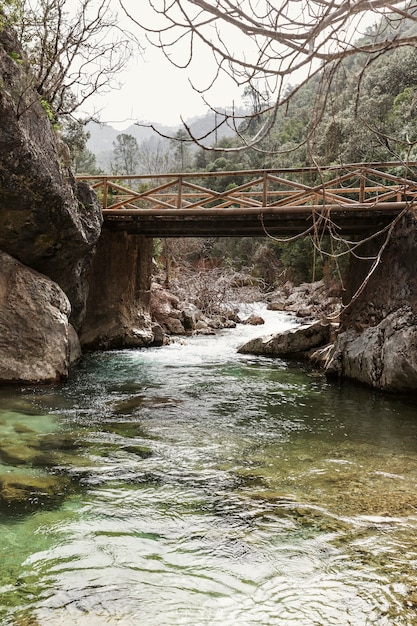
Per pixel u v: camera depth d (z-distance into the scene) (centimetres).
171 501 485
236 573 374
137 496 493
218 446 645
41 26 1089
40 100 955
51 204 906
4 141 799
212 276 2450
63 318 962
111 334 1384
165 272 2550
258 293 2828
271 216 1097
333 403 878
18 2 938
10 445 611
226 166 3550
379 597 349
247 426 735
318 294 2466
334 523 448
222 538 421
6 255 923
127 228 1316
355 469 576
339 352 1091
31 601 337
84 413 761
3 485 502
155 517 453
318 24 149
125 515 455
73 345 1140
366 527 442
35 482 513
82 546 404
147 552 398
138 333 1434
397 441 679
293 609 336
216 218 1134
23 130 823
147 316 1530
